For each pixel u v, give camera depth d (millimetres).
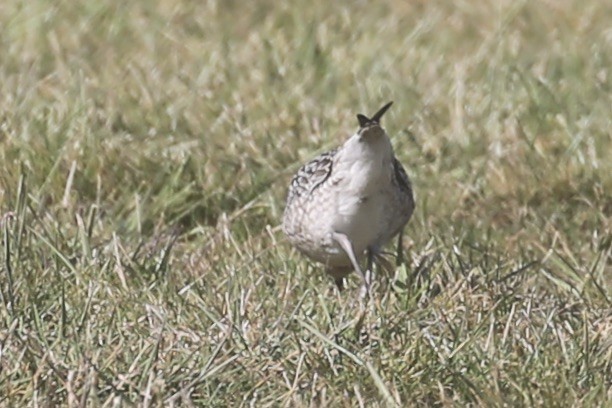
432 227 18531
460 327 14453
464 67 24141
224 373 13484
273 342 14094
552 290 16594
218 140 20781
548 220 18984
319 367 13602
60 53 24594
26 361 13438
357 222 15727
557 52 25141
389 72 24266
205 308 14734
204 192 18984
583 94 23000
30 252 16078
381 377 13391
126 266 16062
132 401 12953
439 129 21750
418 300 15438
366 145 15320
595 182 19672
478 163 20609
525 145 20953
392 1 28000
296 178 16469
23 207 16734
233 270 16203
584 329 14320
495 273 16172
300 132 21281
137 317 14898
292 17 27141
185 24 26781
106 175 19156
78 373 13031
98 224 17922
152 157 19672
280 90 23219
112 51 25172
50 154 19281
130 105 21891
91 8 26781
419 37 26281
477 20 27094
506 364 13664
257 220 18672
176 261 17031
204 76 23656
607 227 18531
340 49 25312
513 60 24547
